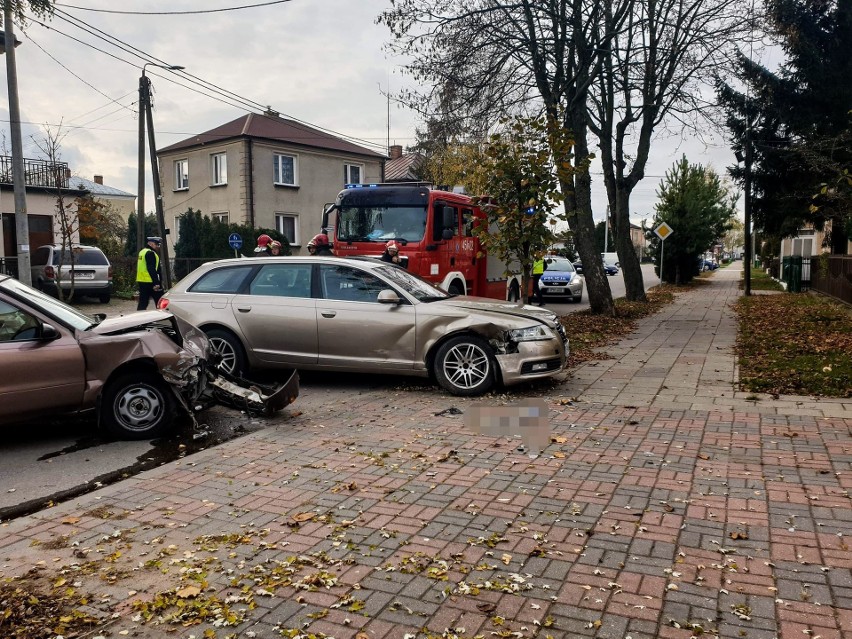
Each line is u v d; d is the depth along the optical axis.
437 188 14.65
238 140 32.38
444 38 15.36
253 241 30.25
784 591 3.38
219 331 8.80
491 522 4.29
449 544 3.99
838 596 3.33
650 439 6.07
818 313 17.27
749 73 24.25
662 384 8.59
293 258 8.95
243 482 5.12
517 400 7.74
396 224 12.95
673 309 20.19
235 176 32.75
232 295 8.89
